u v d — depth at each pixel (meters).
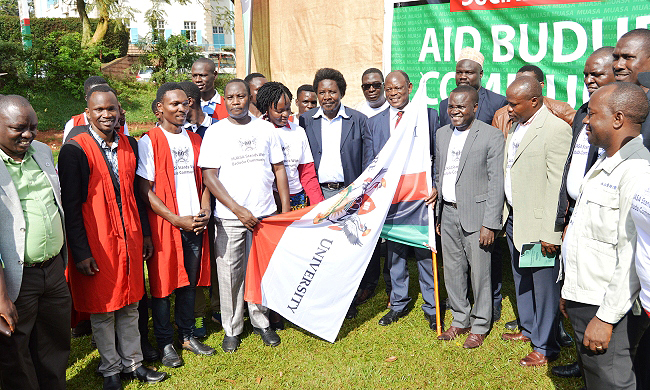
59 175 3.41
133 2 31.09
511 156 4.09
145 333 4.23
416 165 4.54
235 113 4.07
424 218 4.56
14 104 2.92
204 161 4.11
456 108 4.12
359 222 4.42
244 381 3.87
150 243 3.94
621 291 2.49
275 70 8.20
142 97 19.88
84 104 18.05
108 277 3.54
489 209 4.07
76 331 4.65
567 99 5.53
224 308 4.35
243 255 4.34
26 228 3.04
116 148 3.67
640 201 2.29
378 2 6.65
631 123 2.57
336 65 7.23
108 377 3.71
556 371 3.82
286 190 4.41
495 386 3.72
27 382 3.17
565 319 4.95
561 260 3.12
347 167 4.87
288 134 4.56
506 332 4.55
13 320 2.84
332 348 4.36
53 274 3.24
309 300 4.41
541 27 5.58
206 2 33.38
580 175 3.49
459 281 4.45
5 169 2.96
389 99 4.88
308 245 4.37
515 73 5.80
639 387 2.97
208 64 5.32
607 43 5.25
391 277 4.87
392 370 3.97
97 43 23.73
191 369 4.05
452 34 6.13
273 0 8.02
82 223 3.46
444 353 4.20
